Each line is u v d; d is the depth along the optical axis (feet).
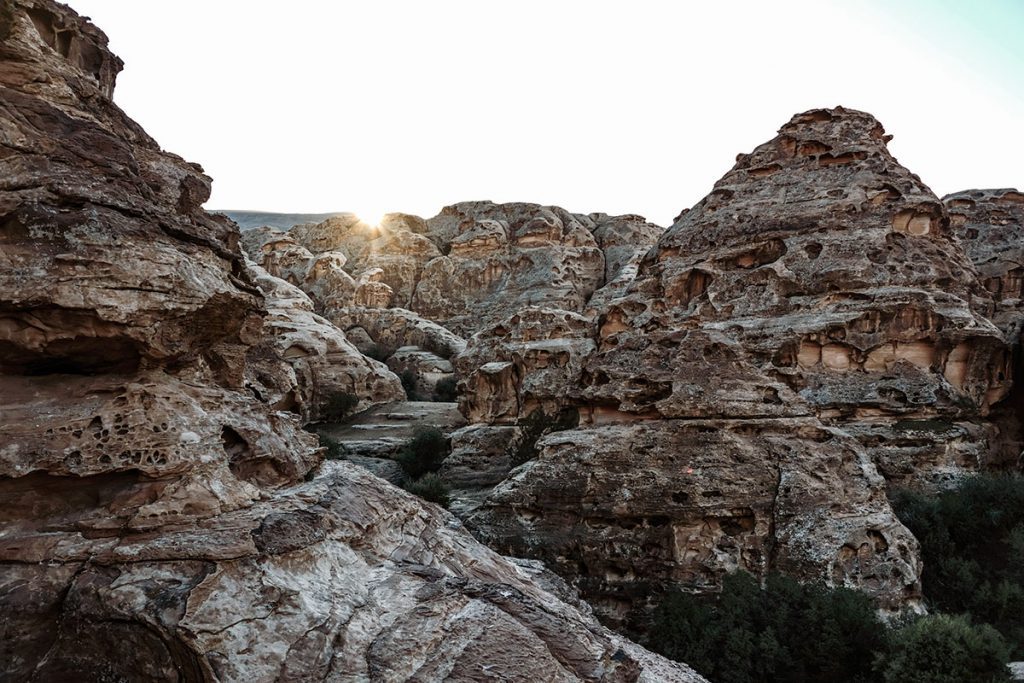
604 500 53.36
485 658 21.68
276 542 21.07
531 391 108.99
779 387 57.72
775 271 92.38
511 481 59.21
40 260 21.40
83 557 19.80
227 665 17.84
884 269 87.30
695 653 40.83
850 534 47.29
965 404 78.07
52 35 30.07
